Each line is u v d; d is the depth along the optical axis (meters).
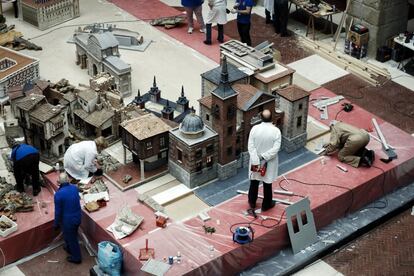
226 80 17.36
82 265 17.02
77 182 18.14
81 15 26.80
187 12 25.34
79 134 19.69
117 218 16.94
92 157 18.08
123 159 19.06
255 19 27.02
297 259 17.05
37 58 23.17
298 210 17.11
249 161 17.53
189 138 17.72
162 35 25.62
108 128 19.50
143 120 18.20
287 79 19.91
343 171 18.75
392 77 23.53
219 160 18.31
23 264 16.97
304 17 26.94
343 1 27.34
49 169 18.36
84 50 22.80
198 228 16.88
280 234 17.03
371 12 23.72
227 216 17.25
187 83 22.77
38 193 17.97
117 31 25.27
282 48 25.09
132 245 16.31
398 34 24.45
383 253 17.55
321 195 17.89
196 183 18.25
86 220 17.28
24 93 20.03
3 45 24.42
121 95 20.98
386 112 21.88
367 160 18.81
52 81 22.61
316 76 23.50
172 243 16.41
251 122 18.36
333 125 19.47
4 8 27.17
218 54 24.55
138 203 17.67
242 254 16.50
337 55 24.38
